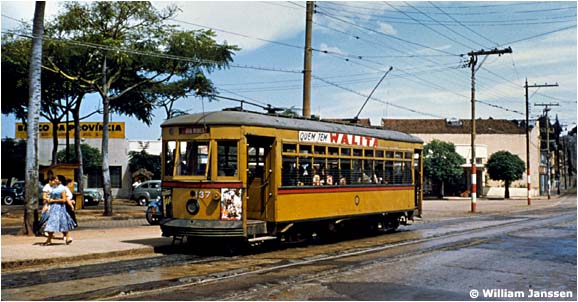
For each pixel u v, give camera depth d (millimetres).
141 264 13227
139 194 42281
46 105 39125
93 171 54312
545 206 46500
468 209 40812
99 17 30703
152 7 30859
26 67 34531
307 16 24391
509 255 14977
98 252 14203
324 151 17188
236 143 14531
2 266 12398
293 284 10648
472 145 37844
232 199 14414
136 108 40750
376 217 20281
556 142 103500
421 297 9688
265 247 16328
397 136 21391
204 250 15727
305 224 16703
